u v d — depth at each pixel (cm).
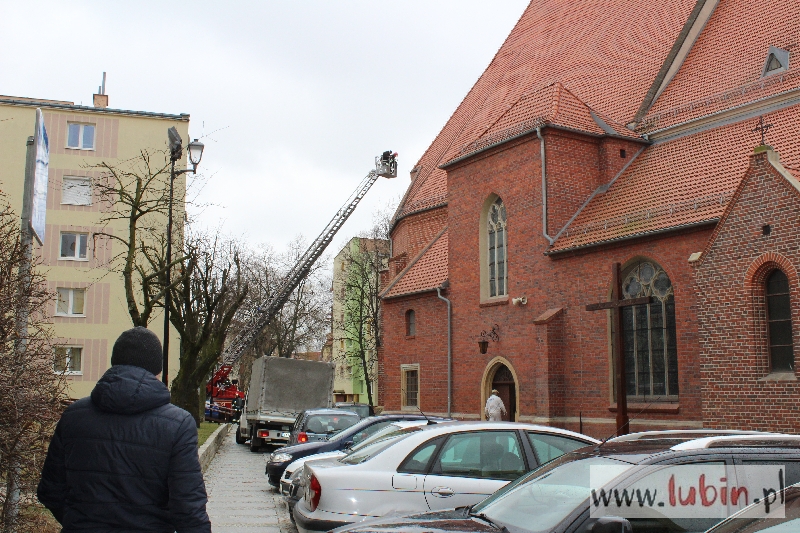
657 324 1964
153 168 3959
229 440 3531
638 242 1983
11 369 654
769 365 1598
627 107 2581
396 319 2977
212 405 4812
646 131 2420
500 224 2502
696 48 2562
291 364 2892
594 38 3103
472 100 3700
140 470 392
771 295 1614
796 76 2059
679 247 1877
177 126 4109
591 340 2103
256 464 2228
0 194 1100
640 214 2059
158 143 4069
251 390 3134
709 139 2183
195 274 2988
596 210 2258
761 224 1611
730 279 1664
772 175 1599
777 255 1573
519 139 2377
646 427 1919
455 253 2670
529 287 2317
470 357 2553
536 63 3341
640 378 2002
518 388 2323
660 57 2658
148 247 2558
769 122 2039
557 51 3275
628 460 520
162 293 2095
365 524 569
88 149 3997
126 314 3906
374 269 5681
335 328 7262
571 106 2423
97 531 388
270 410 2830
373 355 6228
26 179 718
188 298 2767
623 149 2381
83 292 3881
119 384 399
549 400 2145
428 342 2778
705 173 2042
